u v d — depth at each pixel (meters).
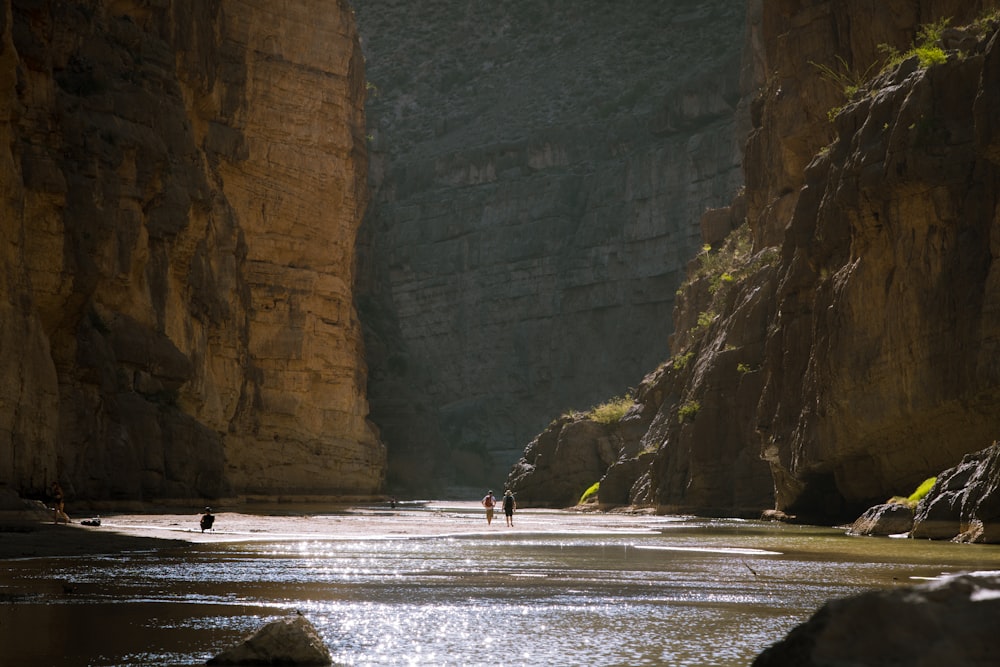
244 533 78.94
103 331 125.00
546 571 49.00
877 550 64.75
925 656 12.26
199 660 24.31
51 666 23.47
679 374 174.75
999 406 83.12
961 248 86.38
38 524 80.19
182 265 152.00
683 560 56.66
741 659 25.20
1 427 94.56
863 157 95.12
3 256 98.44
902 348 90.56
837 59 138.88
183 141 149.88
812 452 103.44
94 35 133.38
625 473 174.75
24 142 112.12
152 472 124.31
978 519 72.69
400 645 26.89
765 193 164.38
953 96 88.88
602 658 25.27
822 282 104.31
